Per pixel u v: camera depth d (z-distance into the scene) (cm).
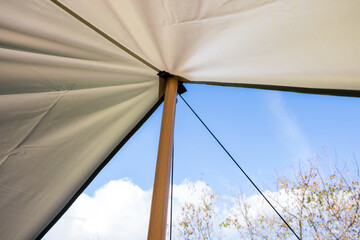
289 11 83
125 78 127
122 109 139
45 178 133
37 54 104
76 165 140
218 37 99
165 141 102
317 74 103
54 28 99
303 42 92
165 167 93
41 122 120
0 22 92
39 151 125
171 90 125
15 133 117
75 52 110
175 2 87
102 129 138
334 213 246
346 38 85
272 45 98
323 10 79
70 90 119
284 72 110
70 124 128
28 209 135
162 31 100
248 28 93
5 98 108
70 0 89
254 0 82
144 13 93
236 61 112
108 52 113
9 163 121
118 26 100
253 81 124
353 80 98
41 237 148
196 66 121
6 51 99
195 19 92
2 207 128
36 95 113
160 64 121
